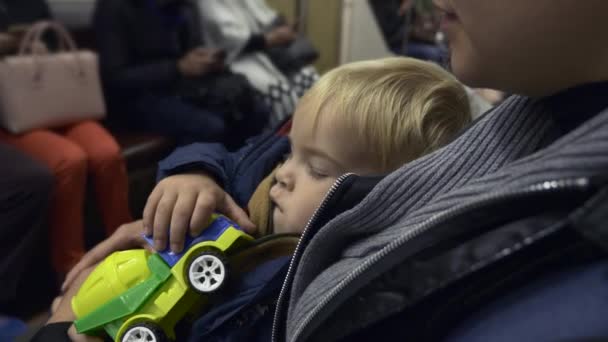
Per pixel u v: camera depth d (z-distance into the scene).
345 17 3.02
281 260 0.53
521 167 0.31
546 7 0.30
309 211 0.55
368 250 0.40
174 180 0.60
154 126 1.86
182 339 0.57
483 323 0.29
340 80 0.57
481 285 0.31
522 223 0.30
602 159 0.27
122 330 0.51
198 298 0.55
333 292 0.37
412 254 0.34
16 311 1.42
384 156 0.54
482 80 0.36
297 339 0.39
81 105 1.63
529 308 0.27
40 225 1.41
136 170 1.75
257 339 0.52
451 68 0.37
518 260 0.30
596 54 0.32
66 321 0.60
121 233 0.67
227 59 2.02
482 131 0.42
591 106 0.35
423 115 0.55
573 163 0.28
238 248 0.55
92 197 1.62
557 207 0.30
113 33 1.79
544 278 0.28
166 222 0.56
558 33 0.31
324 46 3.11
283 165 0.60
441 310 0.33
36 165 1.39
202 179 0.61
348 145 0.54
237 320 0.52
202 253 0.51
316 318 0.38
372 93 0.55
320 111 0.55
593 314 0.24
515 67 0.33
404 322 0.36
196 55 1.88
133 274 0.56
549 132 0.38
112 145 1.60
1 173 1.32
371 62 0.61
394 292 0.34
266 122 1.97
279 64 2.18
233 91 1.85
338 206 0.44
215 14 2.01
